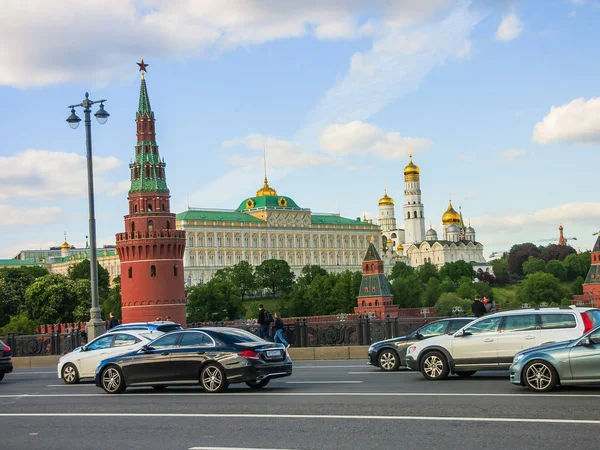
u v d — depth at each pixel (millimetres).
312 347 55344
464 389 31844
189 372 34062
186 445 22203
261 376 33469
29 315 182000
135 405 30828
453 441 21422
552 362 29438
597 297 190625
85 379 44781
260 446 21703
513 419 24047
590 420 23438
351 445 21438
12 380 47125
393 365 41844
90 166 57281
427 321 55031
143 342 40844
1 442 23859
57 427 26250
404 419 24844
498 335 35312
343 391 32625
